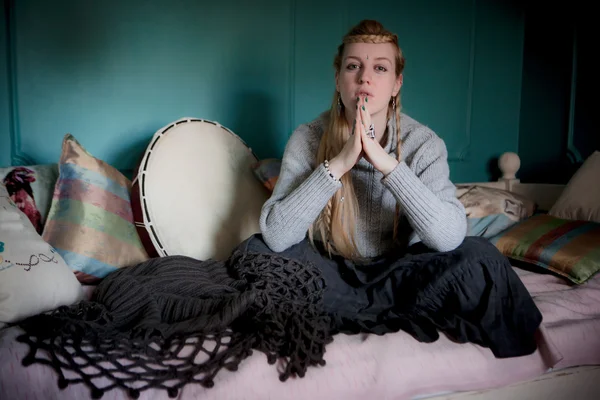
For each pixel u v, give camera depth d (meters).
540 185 2.52
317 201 1.36
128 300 1.18
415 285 1.31
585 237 1.73
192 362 0.99
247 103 2.32
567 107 2.47
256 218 1.98
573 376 1.27
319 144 1.57
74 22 2.04
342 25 2.45
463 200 2.17
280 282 1.29
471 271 1.24
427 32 2.62
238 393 0.97
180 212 1.79
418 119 2.64
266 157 2.39
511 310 1.23
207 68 2.25
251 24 2.29
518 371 1.19
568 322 1.33
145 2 2.13
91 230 1.57
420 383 1.11
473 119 2.77
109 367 0.97
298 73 2.40
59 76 2.04
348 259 1.51
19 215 1.30
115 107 2.13
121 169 2.16
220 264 1.46
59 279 1.23
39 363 0.95
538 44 2.70
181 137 1.90
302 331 1.08
